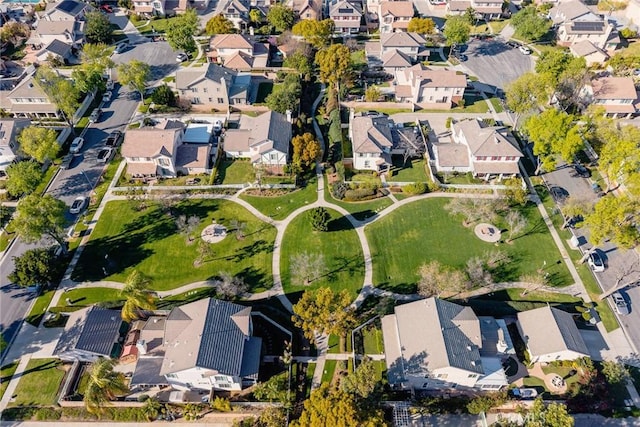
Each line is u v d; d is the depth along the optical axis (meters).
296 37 144.25
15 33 146.25
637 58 123.06
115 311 70.69
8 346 68.81
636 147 87.81
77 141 104.50
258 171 96.88
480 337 63.88
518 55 142.38
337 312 64.94
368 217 88.94
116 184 95.62
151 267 79.56
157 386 64.12
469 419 61.91
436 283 72.69
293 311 73.06
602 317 72.69
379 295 75.38
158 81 128.62
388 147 99.31
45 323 71.31
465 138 100.12
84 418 61.44
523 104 105.88
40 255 74.56
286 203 92.25
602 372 63.59
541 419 55.50
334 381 64.69
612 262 80.81
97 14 144.12
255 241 84.12
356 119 105.31
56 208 76.81
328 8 167.00
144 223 87.38
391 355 65.12
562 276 78.44
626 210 70.50
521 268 79.62
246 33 150.62
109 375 58.31
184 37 133.25
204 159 98.31
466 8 161.50
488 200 90.31
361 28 155.50
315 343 69.56
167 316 69.00
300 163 97.25
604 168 89.94
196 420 61.62
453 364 58.81
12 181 89.25
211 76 115.56
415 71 120.25
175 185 95.75
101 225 86.94
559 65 115.38
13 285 76.88
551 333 65.94
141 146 95.75
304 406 57.34
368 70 132.25
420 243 83.88
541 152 93.00
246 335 64.56
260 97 123.50
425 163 102.00
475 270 75.12
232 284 73.62
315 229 84.94
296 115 113.62
